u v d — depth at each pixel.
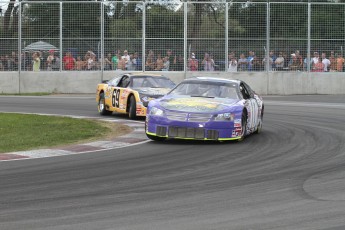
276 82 45.28
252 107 21.09
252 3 44.66
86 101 38.00
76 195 11.75
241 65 44.94
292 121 26.73
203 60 44.66
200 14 44.50
